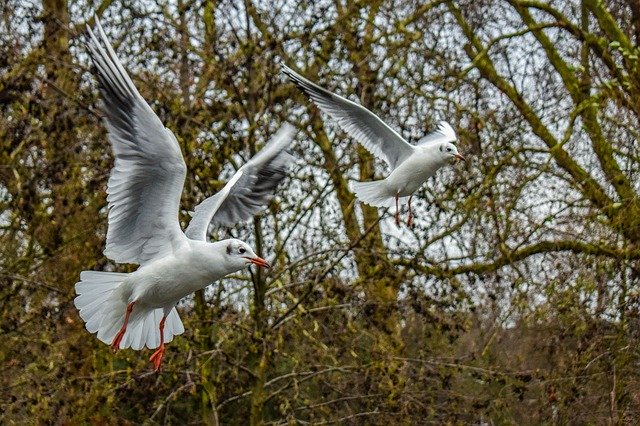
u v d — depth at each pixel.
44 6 16.70
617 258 14.85
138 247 9.49
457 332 14.80
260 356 14.87
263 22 15.79
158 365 9.40
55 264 15.41
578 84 18.16
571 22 18.42
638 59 16.16
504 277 15.81
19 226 15.59
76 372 15.06
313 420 14.96
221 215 10.73
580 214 15.77
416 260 15.20
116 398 14.43
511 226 15.95
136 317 9.52
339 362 15.14
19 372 15.01
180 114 14.45
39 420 14.20
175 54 15.25
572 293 14.71
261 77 14.77
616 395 14.56
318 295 14.92
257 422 14.63
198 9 15.48
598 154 16.22
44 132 14.74
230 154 14.30
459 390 15.80
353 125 12.44
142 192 9.31
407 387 14.84
